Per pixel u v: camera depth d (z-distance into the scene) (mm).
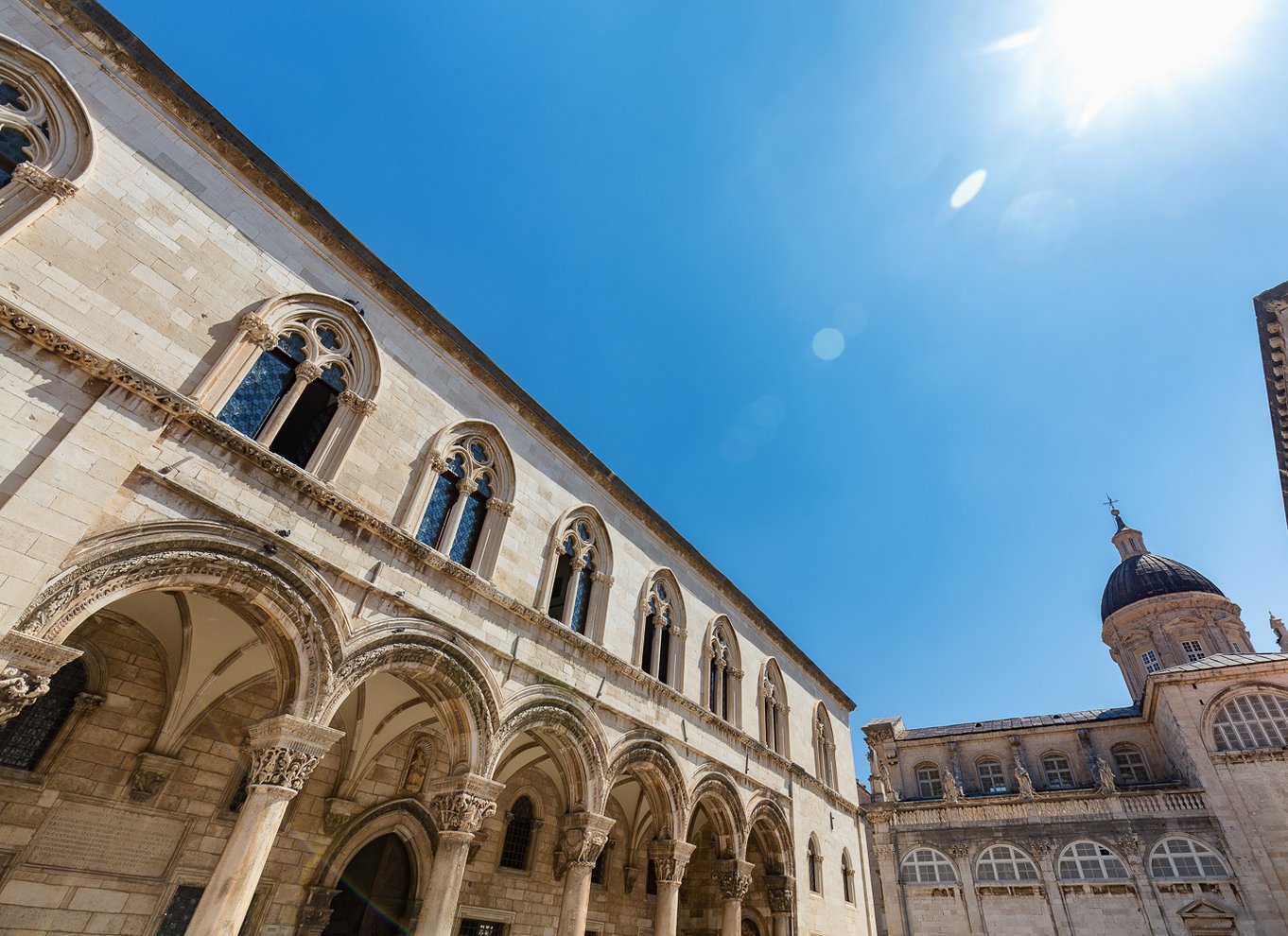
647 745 20000
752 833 26547
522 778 22156
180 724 14391
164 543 10859
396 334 16750
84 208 11688
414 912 17984
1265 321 20141
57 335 10461
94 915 12750
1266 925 34250
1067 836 40938
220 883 10266
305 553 12797
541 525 19406
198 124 13891
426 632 14406
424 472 16109
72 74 12281
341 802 16875
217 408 12555
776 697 31047
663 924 18734
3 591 9062
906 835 45125
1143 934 36688
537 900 21344
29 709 12961
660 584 25047
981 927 40531
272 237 14750
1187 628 56719
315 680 12109
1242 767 38219
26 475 9734
